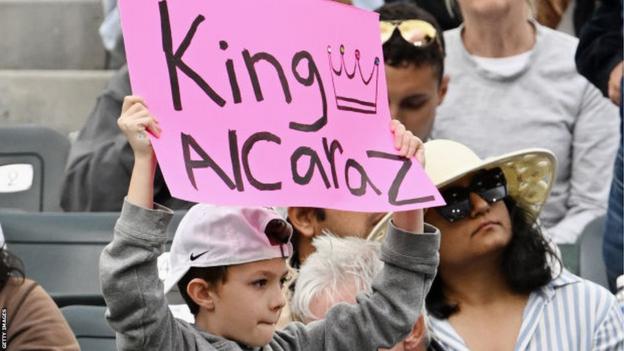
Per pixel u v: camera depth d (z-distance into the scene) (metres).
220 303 8.04
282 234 8.09
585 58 13.46
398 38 11.78
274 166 7.73
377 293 8.35
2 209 13.70
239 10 7.80
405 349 9.66
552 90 14.12
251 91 7.77
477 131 14.09
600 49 13.34
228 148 7.63
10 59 19.23
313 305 9.24
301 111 7.88
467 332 10.21
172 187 7.41
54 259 12.14
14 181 15.26
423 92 11.89
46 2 19.28
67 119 18.50
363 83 8.15
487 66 14.16
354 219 10.32
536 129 14.05
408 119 11.91
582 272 12.29
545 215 13.98
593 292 10.28
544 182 10.34
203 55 7.69
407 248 8.26
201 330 8.08
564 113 14.07
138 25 7.57
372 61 8.19
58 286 12.04
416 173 8.09
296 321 9.31
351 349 8.32
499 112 14.11
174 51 7.62
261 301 8.04
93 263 12.13
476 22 14.09
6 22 19.28
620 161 11.77
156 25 7.61
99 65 19.25
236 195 7.57
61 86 18.53
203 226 8.03
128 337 7.64
